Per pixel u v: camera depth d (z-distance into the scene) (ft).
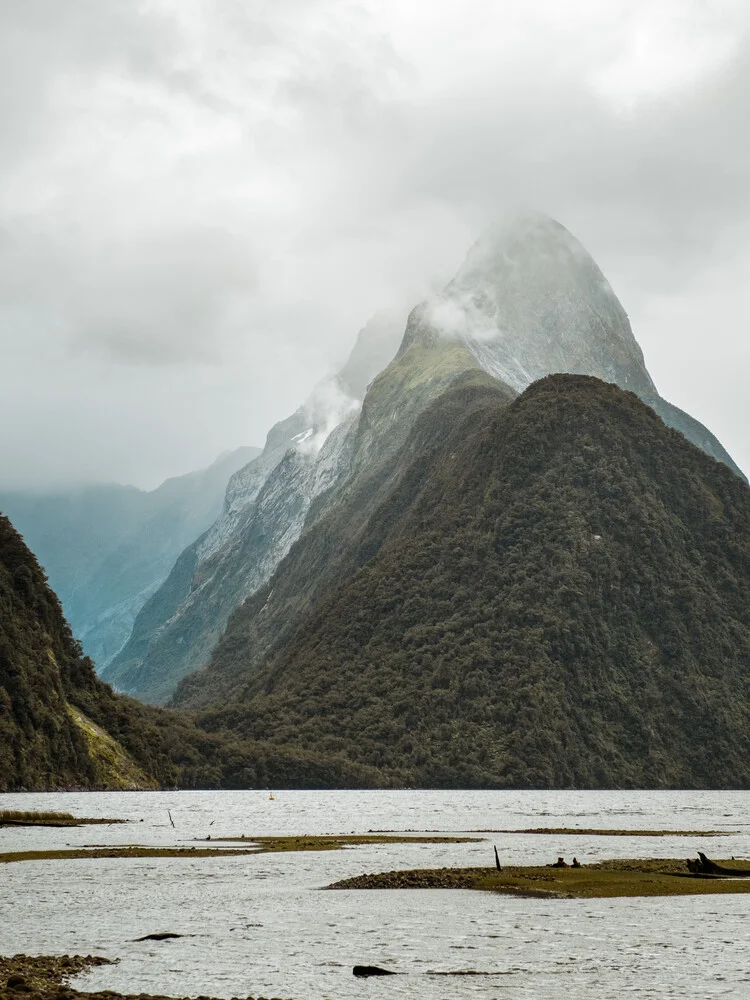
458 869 332.60
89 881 313.73
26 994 161.89
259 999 172.76
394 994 178.70
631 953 210.38
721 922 241.55
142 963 199.31
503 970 196.85
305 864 359.87
